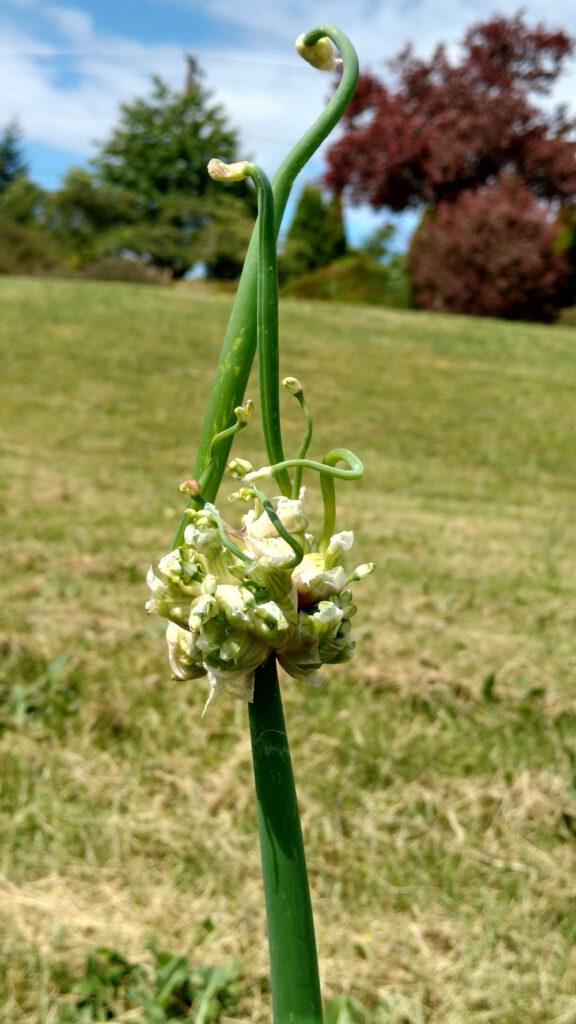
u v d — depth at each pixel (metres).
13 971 2.35
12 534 6.38
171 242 45.69
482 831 3.14
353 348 18.75
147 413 12.66
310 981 1.18
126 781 3.25
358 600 5.54
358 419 13.44
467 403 15.02
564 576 6.54
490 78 34.12
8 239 34.44
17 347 15.94
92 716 3.69
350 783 3.35
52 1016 2.20
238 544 1.14
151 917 2.63
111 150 48.00
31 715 3.71
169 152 47.28
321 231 39.56
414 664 4.38
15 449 9.99
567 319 28.42
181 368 15.72
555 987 2.42
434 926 2.65
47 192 48.22
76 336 17.33
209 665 1.11
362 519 8.07
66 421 11.74
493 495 9.94
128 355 16.22
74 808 3.08
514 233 28.00
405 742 3.64
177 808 3.10
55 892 2.71
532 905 2.75
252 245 1.14
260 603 1.10
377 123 33.62
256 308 1.13
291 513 1.13
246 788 3.27
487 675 4.38
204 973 2.35
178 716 3.79
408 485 10.09
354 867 2.90
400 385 16.00
